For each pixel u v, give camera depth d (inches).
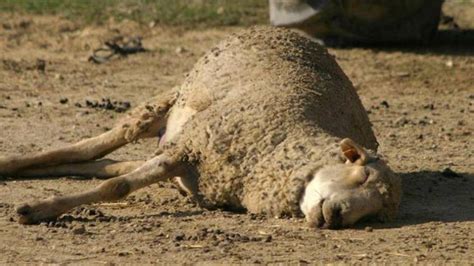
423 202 924.0
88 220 845.8
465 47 1820.9
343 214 786.2
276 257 746.2
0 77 1555.1
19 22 1951.3
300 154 818.2
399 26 1790.1
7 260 742.5
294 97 878.4
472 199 938.1
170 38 1887.3
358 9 1756.9
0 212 871.1
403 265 733.9
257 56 928.9
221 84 908.0
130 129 994.1
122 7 2047.2
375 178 790.5
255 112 857.5
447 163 1099.3
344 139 796.0
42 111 1336.1
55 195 917.8
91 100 1416.1
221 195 856.3
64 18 1984.5
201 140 860.0
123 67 1665.8
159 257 746.8
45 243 782.5
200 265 728.3
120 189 856.3
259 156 836.6
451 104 1444.4
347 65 1670.8
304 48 956.6
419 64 1688.0
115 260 740.7
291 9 1766.7
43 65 1630.2
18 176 1000.9
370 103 1441.9
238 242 778.8
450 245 781.9
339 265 731.4
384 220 815.7
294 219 820.6
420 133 1263.5
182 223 834.2
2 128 1228.5
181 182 878.4
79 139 1187.3
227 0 2076.8
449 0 2180.1
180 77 1596.9
